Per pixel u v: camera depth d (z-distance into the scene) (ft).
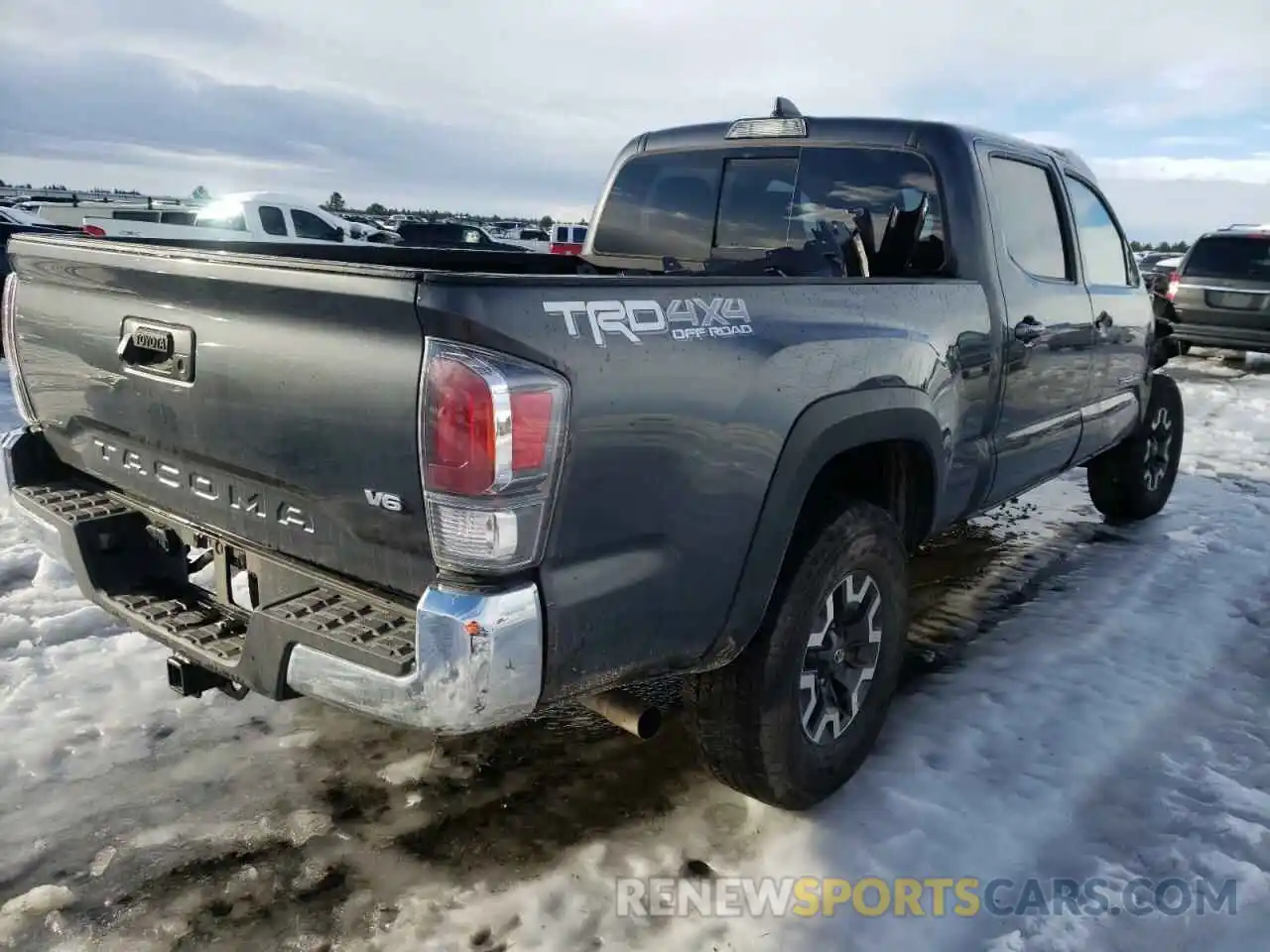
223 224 53.21
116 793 9.62
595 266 15.24
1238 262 41.11
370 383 6.47
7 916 7.93
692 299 7.52
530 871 8.70
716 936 7.91
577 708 11.71
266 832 9.13
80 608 13.71
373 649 6.63
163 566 9.20
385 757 10.48
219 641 7.97
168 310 7.89
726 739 8.89
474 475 6.14
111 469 9.27
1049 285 13.57
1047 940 7.88
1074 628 14.16
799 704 9.04
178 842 8.94
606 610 7.02
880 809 9.59
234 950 7.68
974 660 13.07
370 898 8.30
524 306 6.29
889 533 9.67
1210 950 7.82
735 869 8.77
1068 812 9.61
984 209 11.99
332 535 7.18
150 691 11.57
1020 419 13.17
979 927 8.05
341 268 6.41
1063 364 14.17
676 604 7.59
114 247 8.10
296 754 10.46
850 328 9.10
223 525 8.11
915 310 10.23
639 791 10.01
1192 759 10.63
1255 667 12.97
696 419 7.42
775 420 8.11
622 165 15.12
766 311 8.23
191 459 8.20
